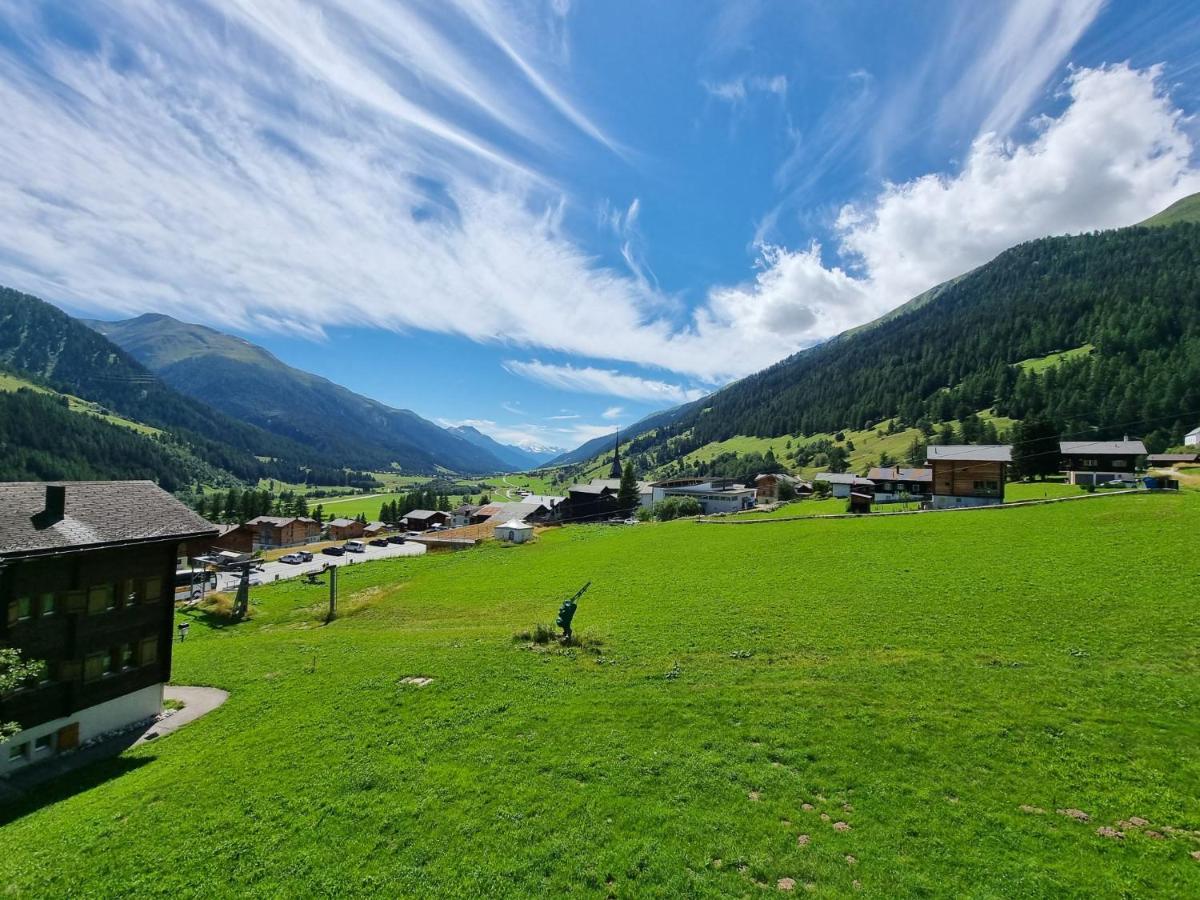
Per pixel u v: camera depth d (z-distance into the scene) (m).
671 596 45.84
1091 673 24.41
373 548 145.50
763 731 21.89
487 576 67.75
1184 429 152.12
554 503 154.75
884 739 20.58
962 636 30.42
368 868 15.91
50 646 28.31
